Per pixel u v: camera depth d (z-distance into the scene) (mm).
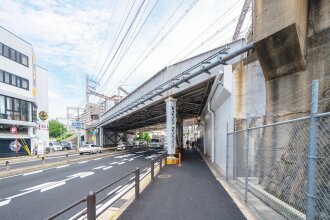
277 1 6008
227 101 11023
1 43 26062
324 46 5395
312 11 5895
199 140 38281
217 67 11797
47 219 2553
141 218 5184
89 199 3586
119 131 61094
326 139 4367
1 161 22312
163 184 8953
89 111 53469
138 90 22641
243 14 12500
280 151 6070
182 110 27406
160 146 54562
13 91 27766
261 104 8680
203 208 5836
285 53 6047
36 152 30375
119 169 14844
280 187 5375
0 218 5805
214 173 11445
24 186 9859
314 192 3053
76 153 35656
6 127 27125
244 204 5918
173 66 16000
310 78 5645
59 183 10305
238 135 9164
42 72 40625
